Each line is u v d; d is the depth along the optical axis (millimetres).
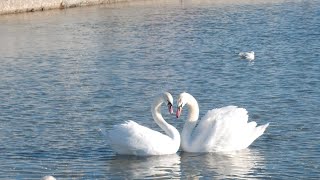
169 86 28359
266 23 45281
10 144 20703
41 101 26156
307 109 24016
